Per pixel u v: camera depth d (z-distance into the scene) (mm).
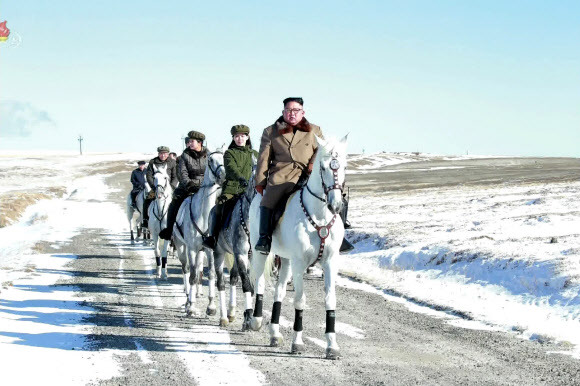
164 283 15148
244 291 10000
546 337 9664
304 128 8734
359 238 22344
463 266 15367
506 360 8508
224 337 9680
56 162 127250
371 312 11797
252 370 7887
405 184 59062
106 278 15789
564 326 10336
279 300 9188
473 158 141750
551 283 12570
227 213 10242
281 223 8500
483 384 7418
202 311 11758
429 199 38156
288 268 9094
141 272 16969
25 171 98750
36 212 39812
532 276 13344
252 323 9852
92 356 8484
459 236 19969
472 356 8719
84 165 117438
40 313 11297
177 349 8930
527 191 36906
